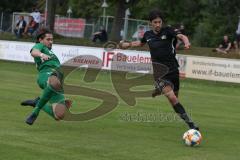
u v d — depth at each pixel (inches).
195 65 2358.5
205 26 4650.6
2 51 2851.9
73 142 879.1
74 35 4185.5
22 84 1811.0
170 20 5103.3
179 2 4926.2
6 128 973.2
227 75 2288.4
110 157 784.9
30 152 795.4
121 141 906.7
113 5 4126.5
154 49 963.3
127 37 3902.6
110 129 1019.9
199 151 854.5
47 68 968.3
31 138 894.4
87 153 804.6
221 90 2101.4
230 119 1267.2
